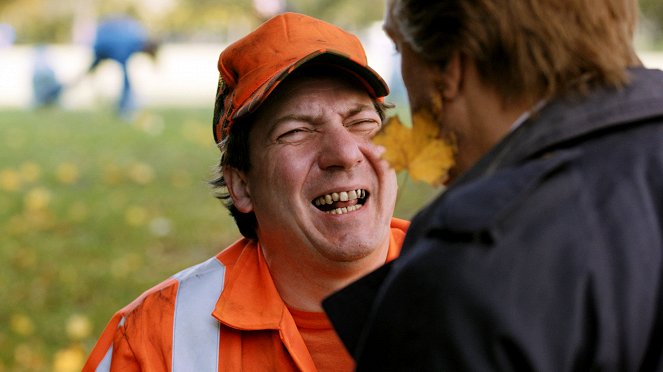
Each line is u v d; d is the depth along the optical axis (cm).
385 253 233
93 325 503
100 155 1105
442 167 158
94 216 748
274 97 221
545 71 143
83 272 594
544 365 130
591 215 138
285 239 225
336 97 222
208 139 1227
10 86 2489
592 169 142
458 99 153
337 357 225
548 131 144
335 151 218
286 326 221
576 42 143
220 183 250
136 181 919
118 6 3559
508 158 146
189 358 222
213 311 222
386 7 163
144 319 227
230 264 236
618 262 135
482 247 136
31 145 1210
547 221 137
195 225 722
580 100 144
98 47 1667
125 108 1616
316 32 229
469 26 146
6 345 473
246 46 228
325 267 224
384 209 226
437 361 133
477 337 132
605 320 132
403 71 161
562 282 134
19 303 536
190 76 2697
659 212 139
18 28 3972
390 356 139
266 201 227
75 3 3906
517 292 133
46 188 885
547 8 143
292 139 222
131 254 641
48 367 448
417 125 159
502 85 147
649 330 135
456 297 134
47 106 1820
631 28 152
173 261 630
